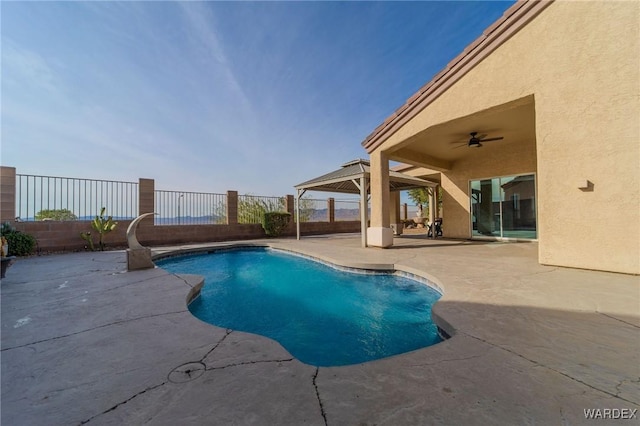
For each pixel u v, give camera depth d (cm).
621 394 164
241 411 155
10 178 876
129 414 155
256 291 580
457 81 680
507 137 940
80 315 332
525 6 555
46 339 264
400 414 150
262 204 1612
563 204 532
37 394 177
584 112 502
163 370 204
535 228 1003
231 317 440
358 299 515
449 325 277
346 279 636
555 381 179
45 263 722
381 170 938
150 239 1155
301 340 356
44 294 427
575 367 196
